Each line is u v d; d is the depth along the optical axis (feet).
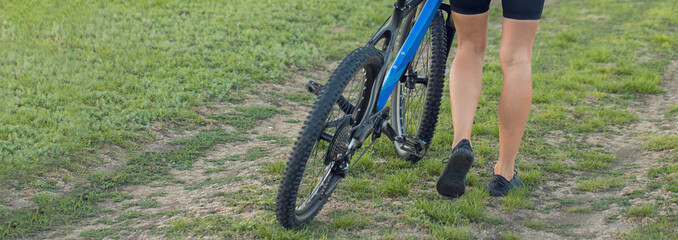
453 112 10.05
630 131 15.81
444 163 12.35
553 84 21.04
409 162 12.46
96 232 9.39
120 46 21.91
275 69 21.79
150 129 14.85
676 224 9.16
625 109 18.33
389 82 9.95
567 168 12.64
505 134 10.38
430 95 11.64
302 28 28.22
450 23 11.91
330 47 26.12
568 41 28.76
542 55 25.99
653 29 31.04
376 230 9.37
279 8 30.89
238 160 13.32
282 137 15.28
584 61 24.54
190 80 19.27
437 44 11.51
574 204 10.57
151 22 26.02
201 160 13.34
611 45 27.63
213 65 21.34
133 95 17.13
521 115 10.05
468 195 10.47
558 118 16.67
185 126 15.56
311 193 9.46
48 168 12.03
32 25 23.22
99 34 23.15
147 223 9.76
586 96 19.56
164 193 11.25
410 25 11.44
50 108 15.58
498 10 36.58
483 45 10.32
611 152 13.97
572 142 14.69
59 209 10.34
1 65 18.67
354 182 11.10
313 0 33.45
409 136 10.97
